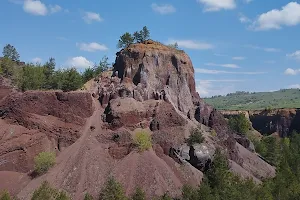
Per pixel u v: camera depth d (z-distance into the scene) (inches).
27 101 3826.3
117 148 3715.6
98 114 4163.4
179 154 3882.9
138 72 4817.9
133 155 3666.3
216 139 4512.8
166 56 5078.7
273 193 3722.9
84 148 3649.1
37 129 3742.6
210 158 3865.7
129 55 4982.8
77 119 3961.6
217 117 5007.4
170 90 4810.5
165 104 4394.7
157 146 3885.3
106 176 3410.4
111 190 2999.5
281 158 5393.7
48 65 5388.8
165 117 4220.0
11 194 3179.1
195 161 3831.2
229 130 5226.4
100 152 3654.0
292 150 6274.6
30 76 4672.7
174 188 3395.7
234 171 4138.8
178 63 5064.0
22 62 5905.5
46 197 2893.7
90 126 3973.9
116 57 5319.9
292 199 3666.3
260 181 4347.9
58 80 4840.1
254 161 5036.9
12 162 3469.5
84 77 5506.9
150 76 4773.6
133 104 4180.6
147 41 5236.2
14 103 3789.4
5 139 3560.5
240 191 3169.3
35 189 3181.6
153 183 3368.6
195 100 5177.2
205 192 2950.3
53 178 3324.3
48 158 3430.1
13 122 3735.2
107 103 4352.9
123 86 4532.5
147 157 3651.6
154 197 3211.1
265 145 6171.3
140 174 3449.8
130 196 3223.4
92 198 2898.6
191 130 4252.0
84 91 4242.1
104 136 3846.0
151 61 4913.9
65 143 3740.2
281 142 7027.6
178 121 4252.0
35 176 3378.4
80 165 3452.3
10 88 4074.8
